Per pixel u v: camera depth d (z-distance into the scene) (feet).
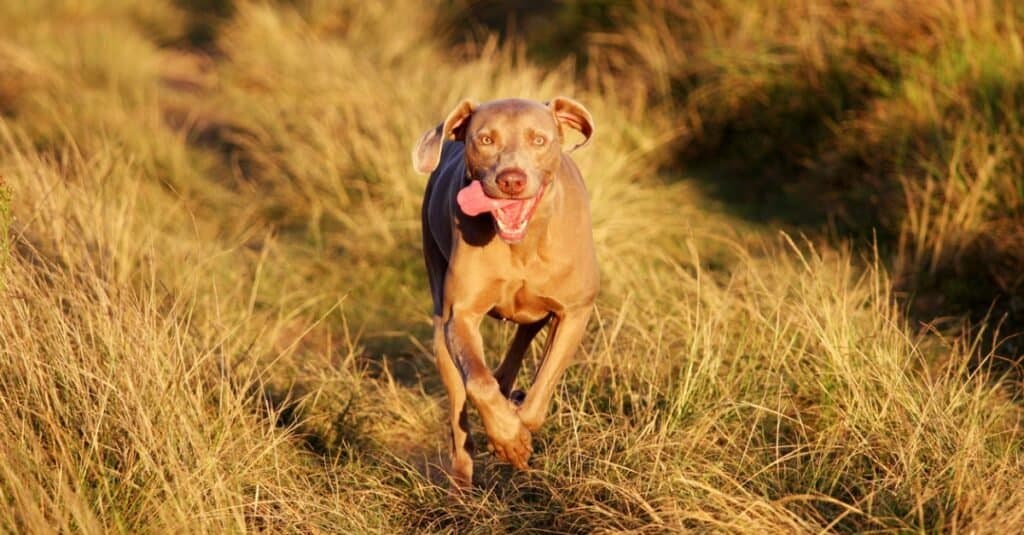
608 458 21.63
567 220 21.29
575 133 21.88
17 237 24.54
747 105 43.32
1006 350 28.53
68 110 45.75
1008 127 34.40
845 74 41.04
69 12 70.49
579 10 52.90
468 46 58.95
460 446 22.36
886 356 23.85
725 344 25.77
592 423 23.44
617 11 51.24
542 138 20.51
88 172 36.68
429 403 27.09
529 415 21.08
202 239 37.99
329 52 52.49
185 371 21.95
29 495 17.78
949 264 32.17
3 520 17.71
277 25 62.64
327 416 25.85
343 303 33.88
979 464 20.17
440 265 24.54
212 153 47.01
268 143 45.06
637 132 43.50
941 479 19.97
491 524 20.97
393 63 54.49
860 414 22.56
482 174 20.59
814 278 26.48
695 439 22.11
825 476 21.08
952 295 31.17
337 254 37.47
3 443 19.08
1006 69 35.47
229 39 66.08
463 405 22.08
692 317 27.27
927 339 29.04
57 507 17.89
